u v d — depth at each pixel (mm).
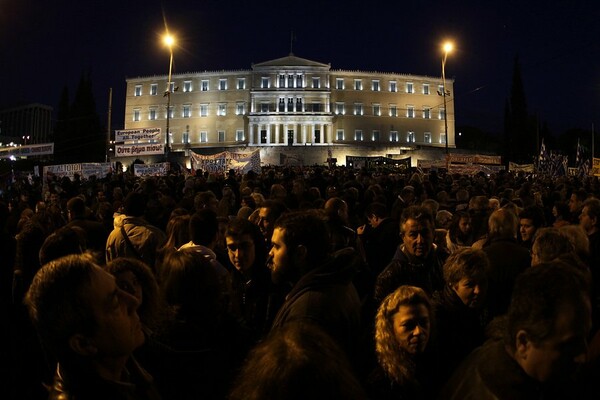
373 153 77875
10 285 7566
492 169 29844
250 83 92625
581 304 2043
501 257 4859
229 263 6023
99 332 2146
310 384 1519
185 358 3289
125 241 6574
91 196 14828
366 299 4973
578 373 2318
